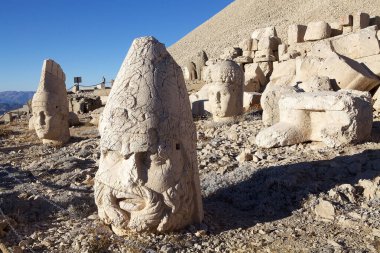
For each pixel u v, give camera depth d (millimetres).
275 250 4094
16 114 29109
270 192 5727
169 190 4266
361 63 11773
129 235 4375
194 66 24531
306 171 6059
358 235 4297
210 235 4504
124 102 4336
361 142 7332
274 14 47500
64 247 4320
